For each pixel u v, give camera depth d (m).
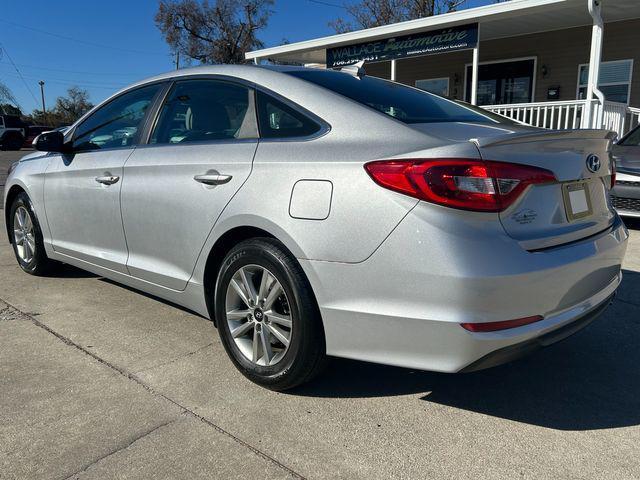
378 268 2.26
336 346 2.46
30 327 3.59
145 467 2.17
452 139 2.31
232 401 2.68
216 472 2.15
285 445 2.33
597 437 2.39
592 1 8.80
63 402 2.65
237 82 3.06
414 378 2.94
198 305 3.11
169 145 3.27
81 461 2.21
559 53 12.08
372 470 2.17
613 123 9.95
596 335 3.50
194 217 2.97
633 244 5.78
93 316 3.80
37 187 4.32
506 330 2.17
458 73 13.95
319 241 2.41
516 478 2.12
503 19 10.68
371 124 2.50
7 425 2.45
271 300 2.67
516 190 2.22
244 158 2.77
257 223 2.63
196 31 37.72
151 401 2.67
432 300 2.16
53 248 4.30
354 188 2.33
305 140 2.62
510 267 2.14
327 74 3.11
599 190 2.76
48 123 64.31
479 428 2.47
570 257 2.35
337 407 2.64
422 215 2.17
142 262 3.41
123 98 3.83
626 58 11.19
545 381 2.91
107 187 3.56
